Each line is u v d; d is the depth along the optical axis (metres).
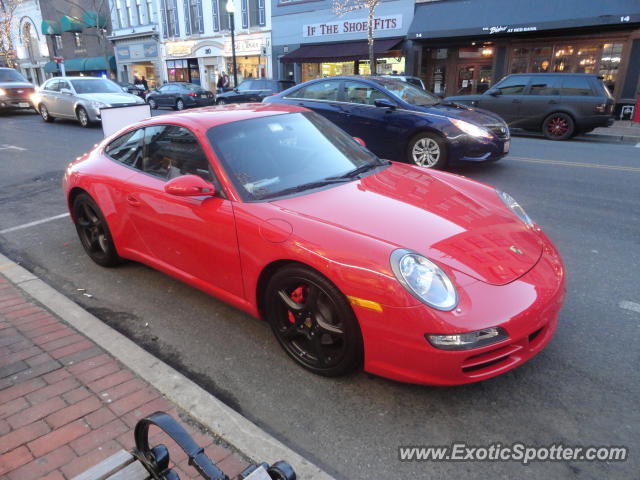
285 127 3.50
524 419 2.38
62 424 2.27
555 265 2.65
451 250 2.44
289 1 23.39
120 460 1.44
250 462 2.07
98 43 35.97
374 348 2.33
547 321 2.42
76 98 14.41
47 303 3.46
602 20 14.70
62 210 6.12
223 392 2.63
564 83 12.02
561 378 2.67
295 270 2.54
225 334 3.20
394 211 2.74
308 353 2.74
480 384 2.63
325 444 2.26
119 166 3.79
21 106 18.72
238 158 3.07
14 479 1.97
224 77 23.47
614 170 7.88
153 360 2.76
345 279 2.31
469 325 2.17
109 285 3.94
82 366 2.72
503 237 2.68
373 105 7.76
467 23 17.55
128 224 3.65
